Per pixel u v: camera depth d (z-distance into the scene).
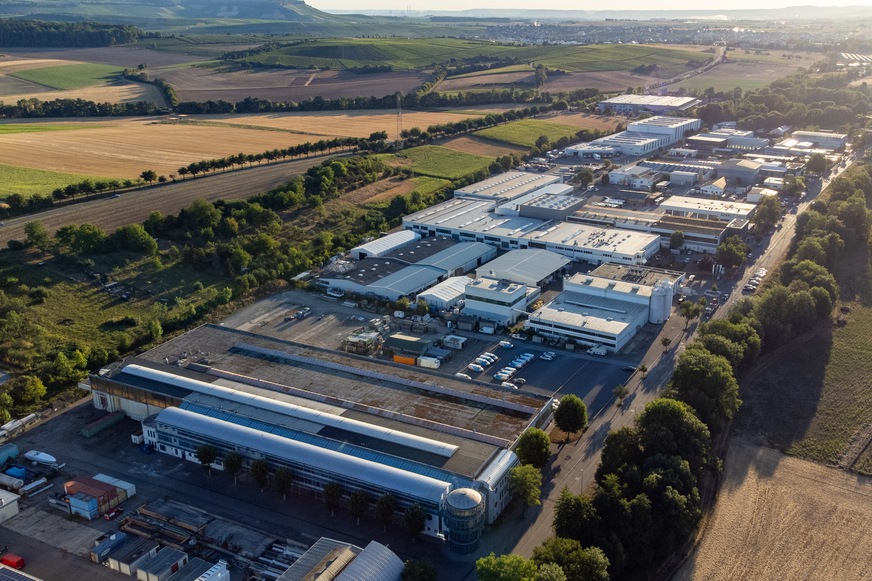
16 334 195.88
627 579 114.19
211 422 145.88
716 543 122.69
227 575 112.62
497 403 152.50
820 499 134.25
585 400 166.50
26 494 137.38
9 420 161.12
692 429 136.38
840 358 187.12
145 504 134.00
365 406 151.50
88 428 157.75
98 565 119.00
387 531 125.62
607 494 118.50
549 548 109.12
